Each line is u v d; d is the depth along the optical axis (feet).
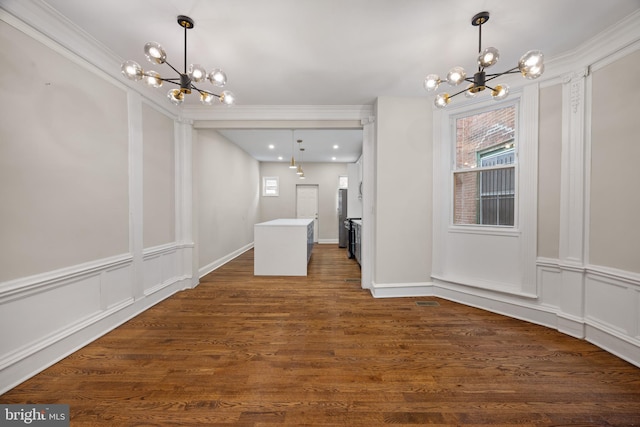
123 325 8.32
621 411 4.81
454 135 10.49
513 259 8.89
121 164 8.35
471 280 9.93
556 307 8.05
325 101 11.25
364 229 12.13
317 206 27.27
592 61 7.02
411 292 10.96
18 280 5.45
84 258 7.02
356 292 11.64
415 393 5.30
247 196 22.59
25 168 5.59
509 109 9.10
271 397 5.17
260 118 11.82
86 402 5.00
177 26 6.44
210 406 4.94
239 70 8.61
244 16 6.06
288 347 7.02
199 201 14.07
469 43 7.16
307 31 6.63
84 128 7.00
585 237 7.27
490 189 9.61
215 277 14.19
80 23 6.31
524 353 6.70
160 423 4.56
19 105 5.48
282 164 26.96
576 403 5.01
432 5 5.74
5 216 5.25
